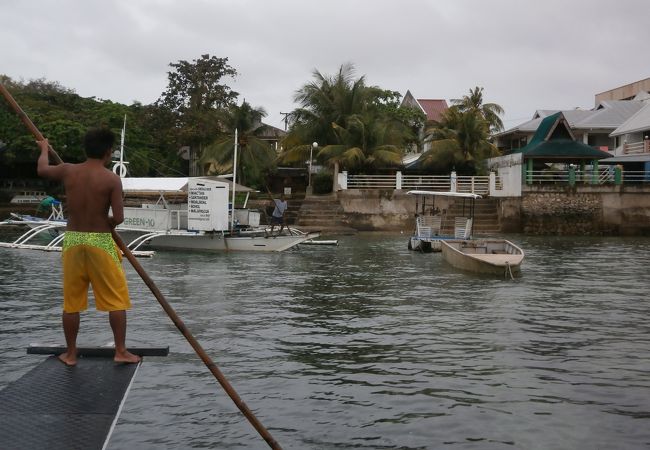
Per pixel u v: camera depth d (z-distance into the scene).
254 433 5.82
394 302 12.54
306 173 44.06
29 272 16.45
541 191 33.94
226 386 4.00
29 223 25.23
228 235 22.48
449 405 6.58
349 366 7.96
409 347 8.93
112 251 4.36
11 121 36.88
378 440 5.72
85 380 4.07
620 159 38.72
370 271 17.52
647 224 33.56
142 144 41.16
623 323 10.59
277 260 20.14
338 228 33.38
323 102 40.62
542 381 7.39
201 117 41.25
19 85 44.94
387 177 37.19
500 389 7.09
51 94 43.09
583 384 7.28
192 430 5.88
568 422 6.14
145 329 9.81
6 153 36.91
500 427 6.02
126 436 5.73
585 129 44.00
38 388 3.92
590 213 33.72
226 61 43.88
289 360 8.21
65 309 4.37
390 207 34.72
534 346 9.03
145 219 23.05
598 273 17.23
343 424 6.07
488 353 8.63
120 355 4.43
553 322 10.66
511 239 30.70
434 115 53.19
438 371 7.78
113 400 3.74
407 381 7.37
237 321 10.56
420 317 11.04
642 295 13.48
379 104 45.69
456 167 40.16
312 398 6.76
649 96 47.47
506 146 49.81
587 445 5.64
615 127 43.69
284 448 5.53
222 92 43.03
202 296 13.05
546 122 37.41
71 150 37.22
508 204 33.94
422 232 24.33
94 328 9.73
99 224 4.30
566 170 36.81
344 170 38.41
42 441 3.21
